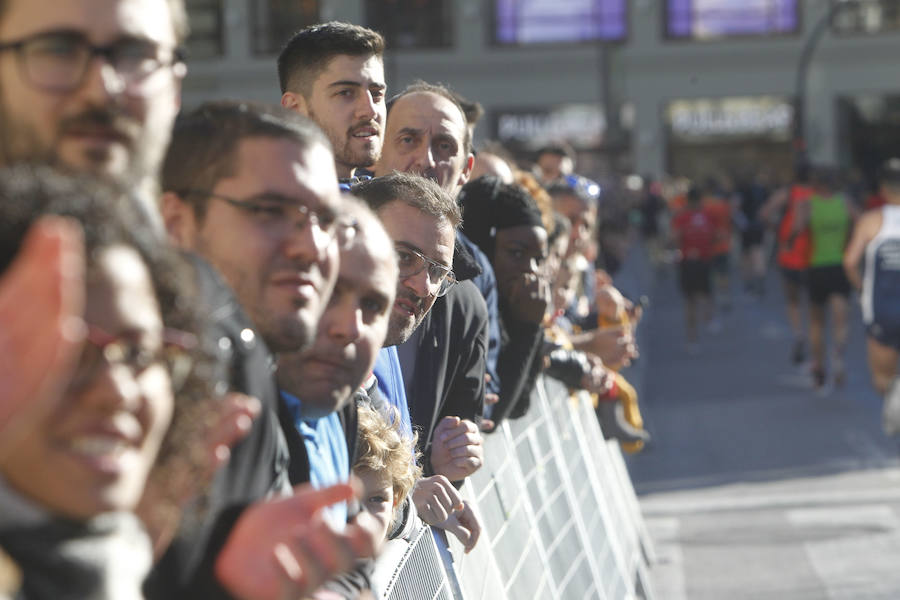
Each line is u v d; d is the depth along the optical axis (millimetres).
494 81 92562
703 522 19156
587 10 92688
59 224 2996
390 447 6445
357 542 3814
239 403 3738
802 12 92062
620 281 47219
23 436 2908
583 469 13953
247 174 4844
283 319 4883
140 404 3107
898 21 91438
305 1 90438
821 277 31516
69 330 2811
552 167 19859
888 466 22609
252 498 4227
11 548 2992
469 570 8180
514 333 10492
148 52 4430
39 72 4266
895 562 16344
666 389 32812
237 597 3758
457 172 10625
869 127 92188
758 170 85938
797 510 19531
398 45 92062
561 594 11094
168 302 3355
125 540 3189
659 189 74938
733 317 50062
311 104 8977
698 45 92500
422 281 7547
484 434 9406
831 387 32125
